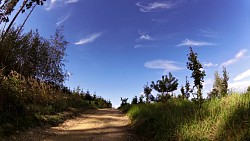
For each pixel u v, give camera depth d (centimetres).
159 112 1218
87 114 1967
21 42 1770
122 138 1104
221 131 728
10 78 1346
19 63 1800
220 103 930
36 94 1548
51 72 2283
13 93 1216
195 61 1097
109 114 2064
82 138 1082
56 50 2336
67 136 1107
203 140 742
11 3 1272
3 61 1538
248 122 676
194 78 1092
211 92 1212
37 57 2089
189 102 1305
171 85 1688
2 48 1522
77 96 2605
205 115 889
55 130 1198
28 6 1392
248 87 950
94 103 3603
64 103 1914
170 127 941
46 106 1578
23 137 992
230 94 977
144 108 1594
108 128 1312
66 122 1452
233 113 758
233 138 656
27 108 1273
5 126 999
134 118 1489
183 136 825
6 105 1136
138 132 1164
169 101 1534
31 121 1173
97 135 1142
